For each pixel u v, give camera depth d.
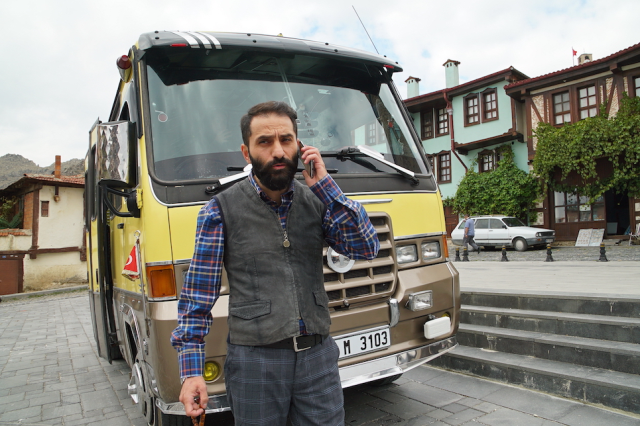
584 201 20.73
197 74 3.35
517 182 22.59
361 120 3.77
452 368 4.72
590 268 8.99
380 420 3.61
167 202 2.82
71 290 19.98
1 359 7.02
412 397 4.07
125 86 3.80
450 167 25.97
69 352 7.29
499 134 23.52
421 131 27.22
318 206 1.93
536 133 21.03
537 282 6.80
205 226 1.84
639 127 18.02
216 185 2.89
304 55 3.65
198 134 3.14
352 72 3.93
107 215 4.78
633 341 3.97
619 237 19.59
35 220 21.02
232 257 1.83
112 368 6.05
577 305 4.66
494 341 4.71
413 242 3.49
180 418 3.00
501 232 19.64
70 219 21.94
